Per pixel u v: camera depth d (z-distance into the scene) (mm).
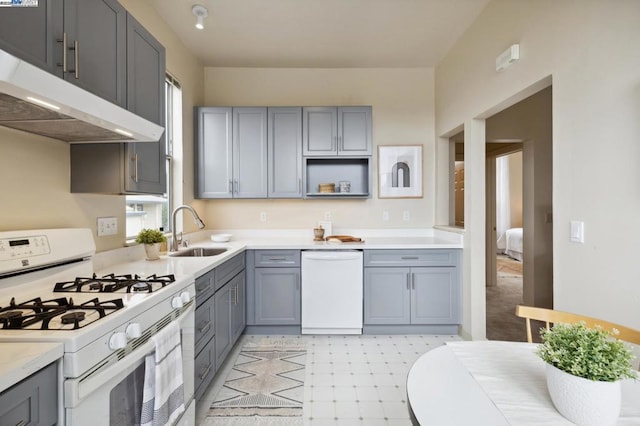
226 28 2709
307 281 2883
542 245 3621
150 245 2039
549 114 3652
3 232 1231
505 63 2111
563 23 1655
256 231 3492
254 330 2969
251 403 1936
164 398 1200
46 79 935
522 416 752
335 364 2404
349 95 3508
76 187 1641
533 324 3232
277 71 3484
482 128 2676
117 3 1498
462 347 1137
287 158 3180
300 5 2410
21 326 894
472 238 2721
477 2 2391
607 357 717
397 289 2906
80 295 1251
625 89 1326
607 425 708
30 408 748
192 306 1585
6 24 967
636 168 1286
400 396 2006
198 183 3148
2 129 1292
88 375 880
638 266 1283
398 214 3521
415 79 3514
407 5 2424
